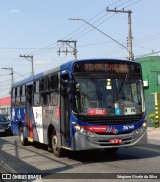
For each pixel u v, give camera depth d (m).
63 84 14.32
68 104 13.57
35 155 16.53
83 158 14.74
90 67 13.48
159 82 45.50
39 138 17.62
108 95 13.41
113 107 13.34
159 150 16.78
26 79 20.39
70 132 13.38
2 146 21.47
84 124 13.04
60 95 14.40
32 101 18.81
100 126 13.09
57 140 14.85
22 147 20.48
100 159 14.29
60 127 14.45
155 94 34.72
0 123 30.67
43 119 16.83
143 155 15.04
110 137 13.12
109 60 13.66
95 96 13.30
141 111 13.77
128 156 14.84
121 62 13.81
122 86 13.66
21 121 21.48
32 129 18.97
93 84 13.40
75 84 13.29
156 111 34.44
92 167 12.41
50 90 15.72
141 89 14.00
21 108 21.55
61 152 15.20
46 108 16.31
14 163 14.26
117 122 13.26
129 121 13.42
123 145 13.32
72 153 15.78
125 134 13.31
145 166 12.16
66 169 12.30
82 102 13.19
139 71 14.09
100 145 13.09
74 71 13.36
